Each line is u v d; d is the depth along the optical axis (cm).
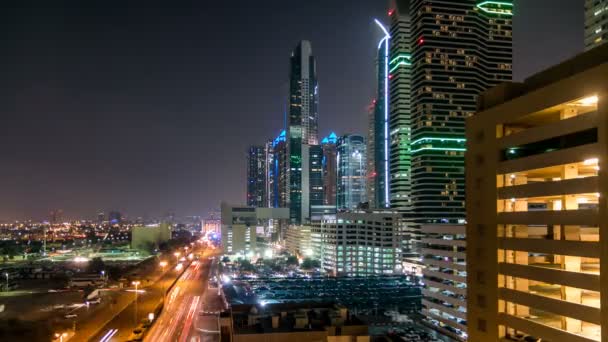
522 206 6531
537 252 5856
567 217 5444
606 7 19825
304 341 9031
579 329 5631
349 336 9106
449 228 16462
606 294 4900
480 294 6825
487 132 6762
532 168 5950
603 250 4953
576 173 5744
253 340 8900
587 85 5166
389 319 19488
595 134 5181
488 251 6681
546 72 6366
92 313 19550
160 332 16738
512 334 6419
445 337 15850
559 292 6412
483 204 6812
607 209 4906
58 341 14625
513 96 6744
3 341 14700
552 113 5978
